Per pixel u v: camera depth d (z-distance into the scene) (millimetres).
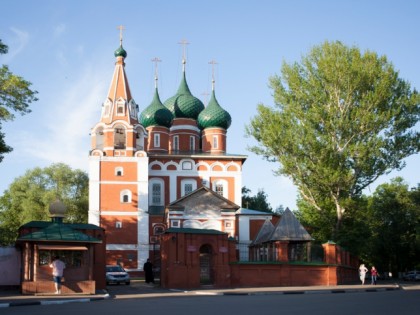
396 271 82312
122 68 66188
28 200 77438
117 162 63219
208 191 59625
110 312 19125
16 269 34875
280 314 18078
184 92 76250
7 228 79188
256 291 32500
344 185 49844
